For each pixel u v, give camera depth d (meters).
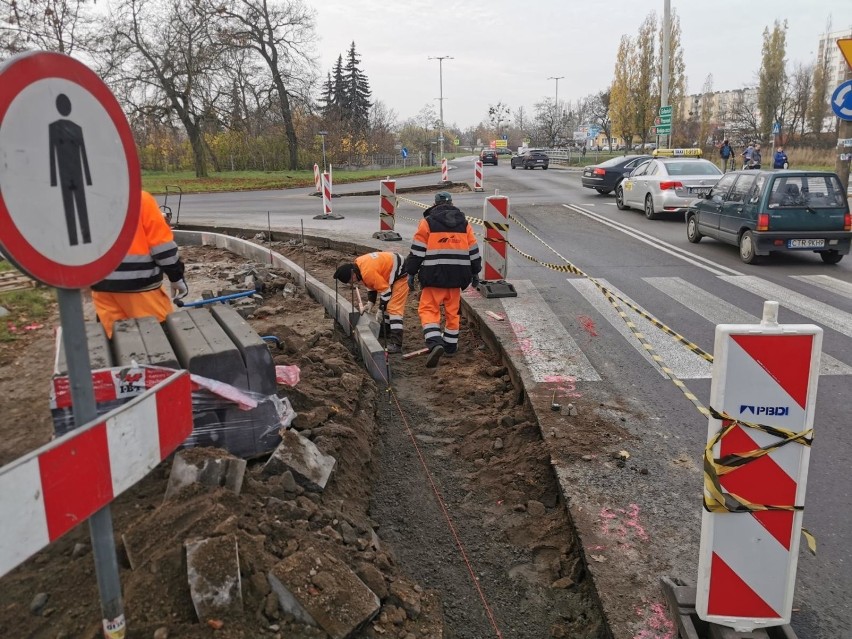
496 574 3.90
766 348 2.67
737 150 50.88
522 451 5.09
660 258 12.02
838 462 4.80
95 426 2.03
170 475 3.34
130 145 2.18
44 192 1.84
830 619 3.27
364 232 14.73
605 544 3.78
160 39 35.88
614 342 7.24
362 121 67.19
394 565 3.67
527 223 16.44
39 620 2.66
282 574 2.83
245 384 3.92
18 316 7.43
